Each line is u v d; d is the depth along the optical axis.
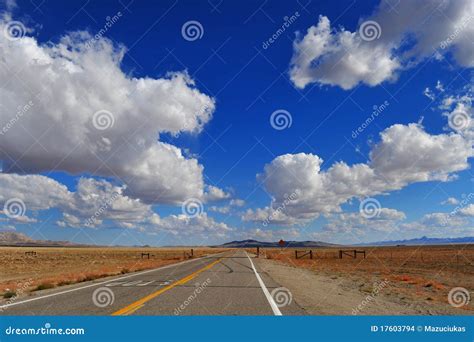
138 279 24.59
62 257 88.94
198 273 29.70
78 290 18.59
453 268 43.78
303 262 55.69
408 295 20.80
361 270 40.47
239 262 49.31
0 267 49.28
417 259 64.81
